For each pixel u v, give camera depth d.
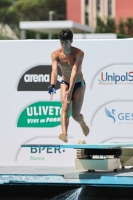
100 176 25.48
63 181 25.81
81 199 28.47
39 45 32.50
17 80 32.69
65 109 27.44
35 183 26.31
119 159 27.39
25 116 32.62
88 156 26.64
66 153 32.09
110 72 32.00
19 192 29.39
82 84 28.62
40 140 32.50
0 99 32.75
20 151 32.59
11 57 32.69
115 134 31.97
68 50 27.42
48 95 32.41
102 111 32.06
